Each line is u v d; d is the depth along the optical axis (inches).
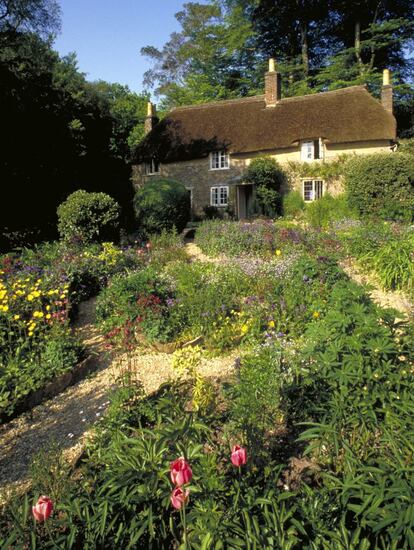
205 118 1131.9
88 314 323.6
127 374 184.9
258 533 88.0
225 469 114.8
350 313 147.2
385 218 684.1
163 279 328.5
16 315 246.2
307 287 287.0
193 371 177.9
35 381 204.7
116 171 1250.6
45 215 804.0
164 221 639.8
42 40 824.9
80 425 176.6
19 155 757.3
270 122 1037.8
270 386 145.2
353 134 932.0
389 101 1015.6
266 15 1358.3
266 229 511.8
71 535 92.2
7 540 94.4
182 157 1084.5
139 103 1631.4
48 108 837.8
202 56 1475.1
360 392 127.8
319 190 975.0
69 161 957.8
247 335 249.3
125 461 109.3
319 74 1315.2
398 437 116.4
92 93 1227.9
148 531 97.4
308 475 120.5
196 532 91.4
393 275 346.3
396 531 84.7
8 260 363.3
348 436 125.1
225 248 494.6
